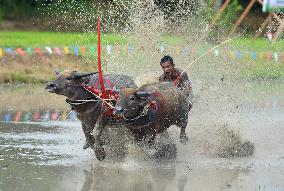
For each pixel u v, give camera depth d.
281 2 36.78
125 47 25.77
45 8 60.12
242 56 33.56
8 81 34.62
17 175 14.97
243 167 15.93
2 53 37.34
